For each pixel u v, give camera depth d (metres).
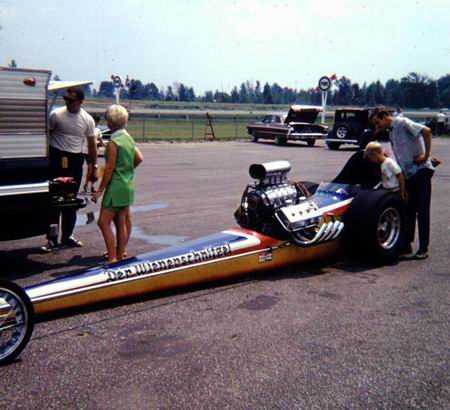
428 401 3.71
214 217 9.72
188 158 21.23
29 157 6.11
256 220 6.42
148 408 3.59
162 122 48.00
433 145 30.56
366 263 6.95
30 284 6.09
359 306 5.45
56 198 6.73
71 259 7.09
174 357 4.31
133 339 4.63
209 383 3.91
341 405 3.64
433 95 78.12
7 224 6.06
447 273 6.56
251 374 4.04
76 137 7.27
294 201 6.57
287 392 3.80
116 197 6.16
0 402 3.65
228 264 5.89
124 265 5.23
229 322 5.00
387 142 8.62
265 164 6.47
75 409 3.58
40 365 4.17
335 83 31.48
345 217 6.77
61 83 7.18
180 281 5.55
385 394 3.79
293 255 6.46
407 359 4.32
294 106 30.36
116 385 3.88
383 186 7.02
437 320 5.12
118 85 28.64
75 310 5.21
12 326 4.15
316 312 5.28
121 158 6.13
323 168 17.94
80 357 4.30
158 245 7.76
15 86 5.93
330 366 4.18
